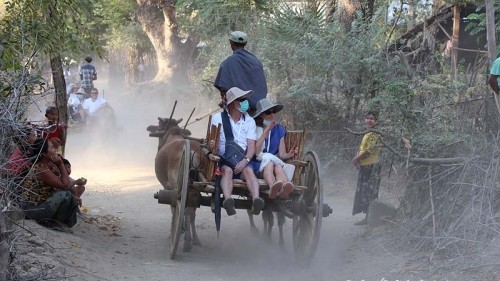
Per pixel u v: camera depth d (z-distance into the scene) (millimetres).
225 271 8828
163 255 9727
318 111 15250
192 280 8352
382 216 10422
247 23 18391
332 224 11523
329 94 15375
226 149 8828
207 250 10133
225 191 8617
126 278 8250
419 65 14359
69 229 10258
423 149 9805
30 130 7445
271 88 16266
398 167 10695
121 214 12875
